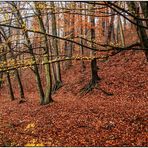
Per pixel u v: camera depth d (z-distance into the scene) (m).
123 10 6.70
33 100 27.09
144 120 14.67
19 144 13.93
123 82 25.19
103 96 23.84
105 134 13.64
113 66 29.97
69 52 39.75
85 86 26.80
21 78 48.19
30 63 7.79
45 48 18.70
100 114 16.72
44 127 15.95
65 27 23.30
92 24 22.69
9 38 12.05
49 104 22.08
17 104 26.25
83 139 13.39
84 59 7.86
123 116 15.66
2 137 15.40
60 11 7.53
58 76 33.16
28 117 19.14
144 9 7.64
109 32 32.22
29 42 16.36
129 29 46.16
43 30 18.02
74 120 16.28
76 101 22.92
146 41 7.80
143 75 25.55
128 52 31.91
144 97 21.47
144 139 12.59
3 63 8.28
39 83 23.19
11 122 18.48
